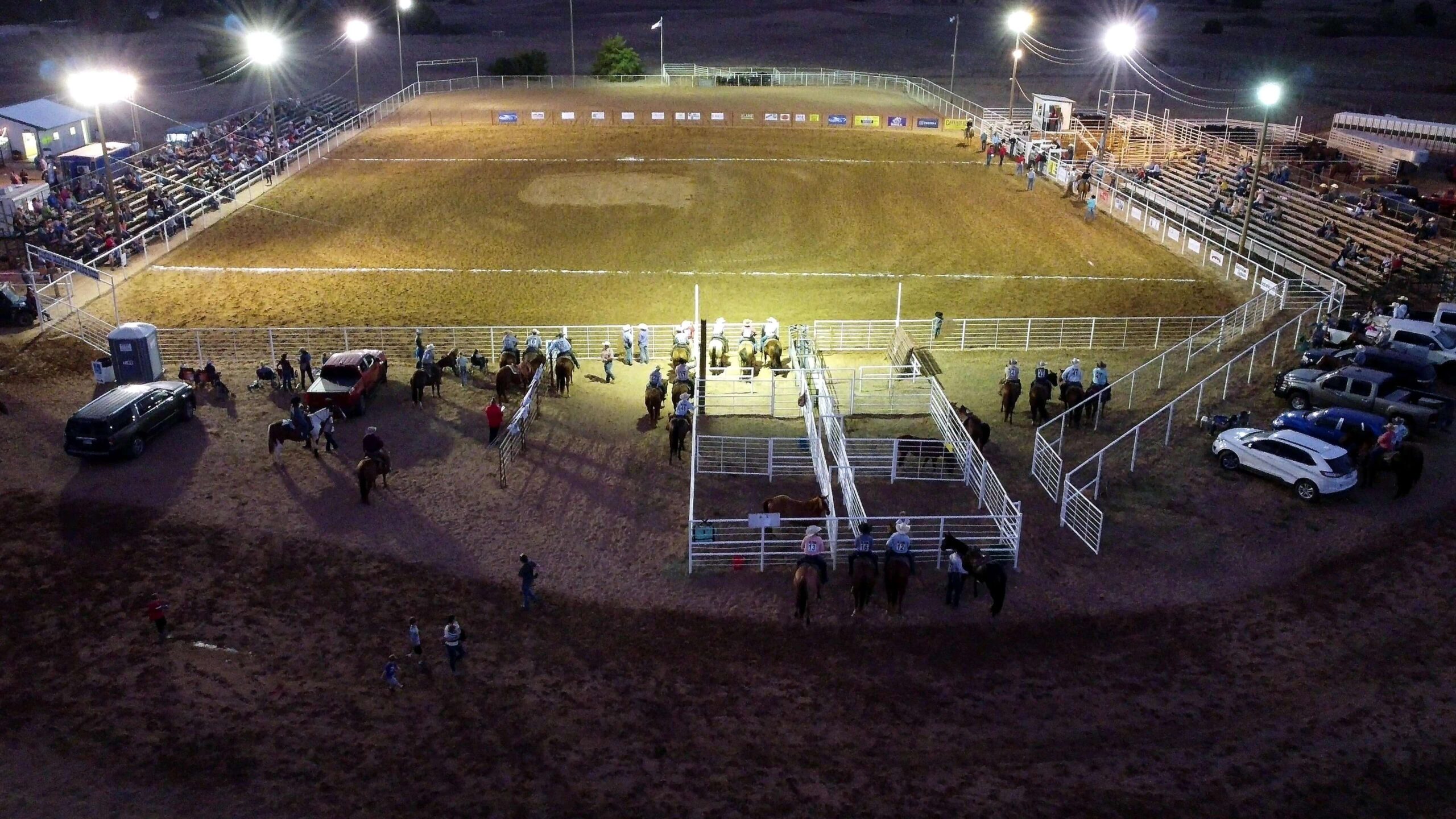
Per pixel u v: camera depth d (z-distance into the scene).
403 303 48.78
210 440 32.62
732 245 58.00
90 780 19.08
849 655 23.03
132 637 23.30
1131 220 62.06
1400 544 26.86
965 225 61.12
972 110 91.44
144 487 29.45
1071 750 20.14
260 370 36.12
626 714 21.16
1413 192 61.69
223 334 43.62
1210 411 35.03
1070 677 22.33
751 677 22.31
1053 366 41.47
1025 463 32.28
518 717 21.06
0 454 31.16
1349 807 18.66
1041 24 163.38
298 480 30.23
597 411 36.38
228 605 24.58
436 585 25.59
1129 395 37.47
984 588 25.41
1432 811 18.56
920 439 32.78
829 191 66.75
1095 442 33.31
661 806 18.64
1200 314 47.88
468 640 23.55
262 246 56.00
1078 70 121.38
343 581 25.64
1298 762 19.75
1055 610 24.55
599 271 53.81
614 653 23.14
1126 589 25.38
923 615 24.34
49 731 20.34
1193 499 29.28
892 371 39.47
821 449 31.09
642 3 195.50
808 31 154.00
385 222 60.41
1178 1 195.75
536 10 184.00
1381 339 37.72
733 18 170.50
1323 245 53.34
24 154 69.88
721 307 49.34
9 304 42.25
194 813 18.34
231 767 19.47
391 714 21.08
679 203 64.19
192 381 36.38
